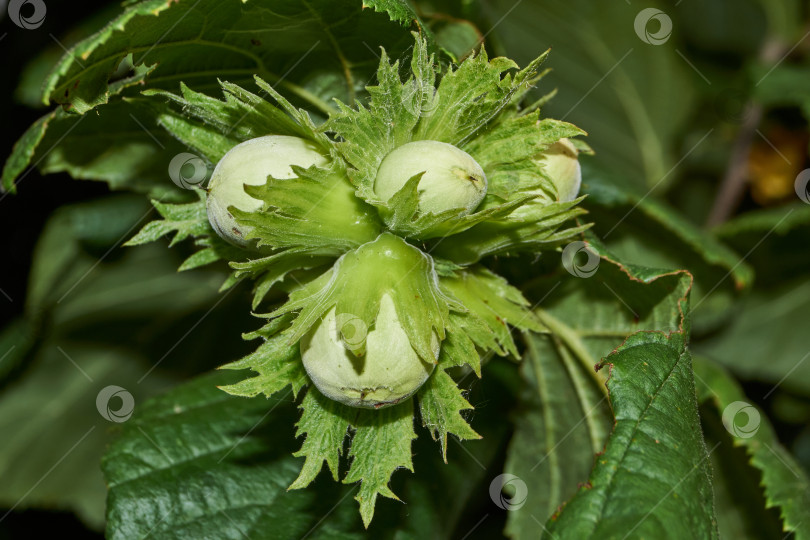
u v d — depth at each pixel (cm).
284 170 28
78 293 37
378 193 28
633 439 28
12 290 37
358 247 28
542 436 33
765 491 32
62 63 28
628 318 31
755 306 37
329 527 31
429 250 29
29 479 35
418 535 32
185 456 32
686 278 30
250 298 35
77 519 37
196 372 36
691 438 28
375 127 28
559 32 37
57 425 36
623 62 38
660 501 27
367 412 28
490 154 29
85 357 36
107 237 36
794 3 41
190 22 29
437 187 28
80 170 32
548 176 29
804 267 36
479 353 30
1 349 36
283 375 28
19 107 37
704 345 37
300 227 28
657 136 39
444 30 31
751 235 36
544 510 33
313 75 30
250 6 29
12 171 31
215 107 29
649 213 34
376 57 30
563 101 38
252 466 32
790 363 36
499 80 28
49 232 37
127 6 28
